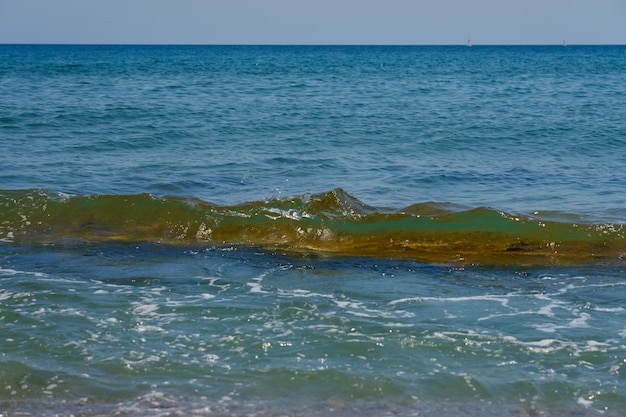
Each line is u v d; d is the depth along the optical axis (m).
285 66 68.00
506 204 13.94
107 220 12.16
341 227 11.70
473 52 146.50
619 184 15.64
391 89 37.81
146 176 15.91
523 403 6.71
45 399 6.71
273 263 10.65
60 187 14.66
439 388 6.95
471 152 19.78
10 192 12.80
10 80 41.53
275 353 7.62
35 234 11.78
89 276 9.95
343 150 19.59
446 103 30.66
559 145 20.81
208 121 23.81
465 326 8.32
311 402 6.71
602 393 6.87
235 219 11.92
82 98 30.12
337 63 77.12
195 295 9.24
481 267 10.54
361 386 6.97
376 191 15.02
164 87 37.34
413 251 11.21
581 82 45.19
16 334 7.98
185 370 7.26
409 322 8.42
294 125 23.47
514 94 35.41
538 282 9.92
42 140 19.78
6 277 9.83
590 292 9.52
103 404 6.64
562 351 7.70
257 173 16.52
